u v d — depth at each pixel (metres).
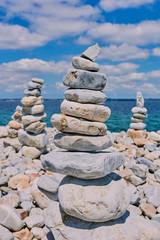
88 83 3.15
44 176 4.10
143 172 5.02
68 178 3.07
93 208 2.72
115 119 21.73
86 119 3.21
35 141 6.43
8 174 5.07
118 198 2.86
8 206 3.50
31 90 6.59
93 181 2.96
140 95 9.46
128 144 8.20
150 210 3.92
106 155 2.88
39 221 3.49
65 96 3.25
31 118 6.42
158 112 32.50
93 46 3.27
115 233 2.83
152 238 3.02
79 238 2.76
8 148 7.47
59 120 3.12
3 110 37.50
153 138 9.14
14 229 3.38
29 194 4.23
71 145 3.08
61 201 2.85
